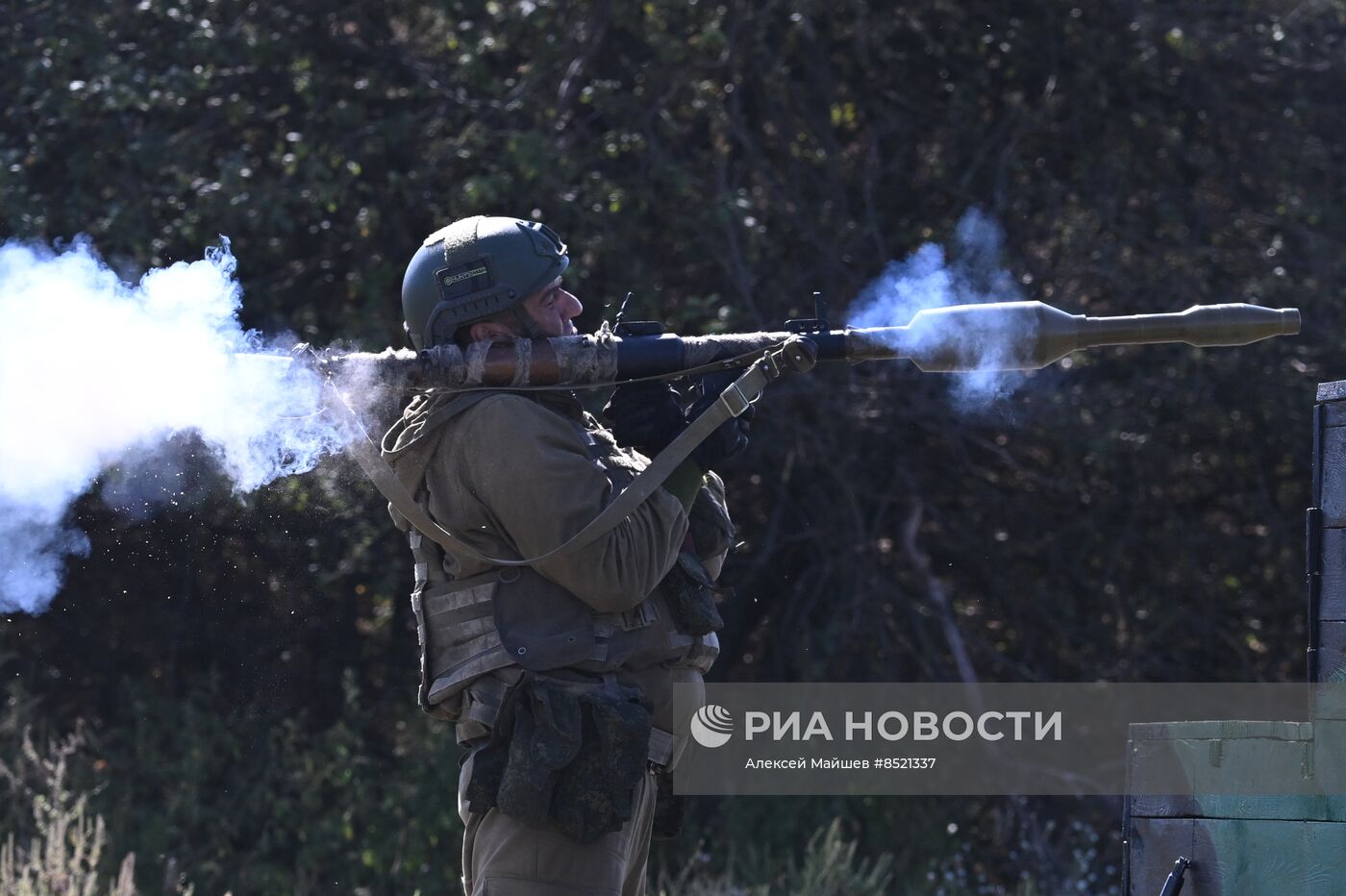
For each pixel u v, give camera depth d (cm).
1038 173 3102
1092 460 2908
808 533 2930
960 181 2984
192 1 2866
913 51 3088
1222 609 3212
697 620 990
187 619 2653
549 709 927
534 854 935
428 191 2806
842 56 3050
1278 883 951
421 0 2986
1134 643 3134
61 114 2664
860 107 3058
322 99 2853
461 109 2920
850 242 2888
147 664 2841
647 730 944
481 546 960
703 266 2869
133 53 2816
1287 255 3052
